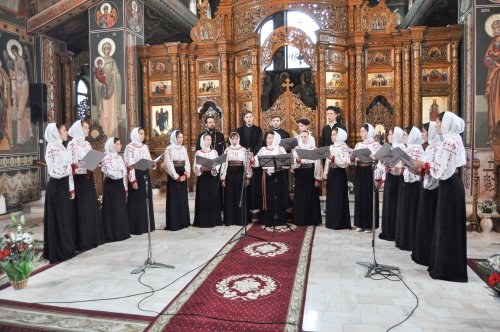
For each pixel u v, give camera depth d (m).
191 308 3.88
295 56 11.07
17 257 4.48
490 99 8.18
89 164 5.27
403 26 13.80
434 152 4.48
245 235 6.70
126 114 10.05
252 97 10.13
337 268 5.02
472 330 3.40
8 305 4.05
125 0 9.99
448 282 4.51
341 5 10.20
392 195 6.30
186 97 10.70
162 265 5.18
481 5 8.23
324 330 3.42
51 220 5.46
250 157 7.18
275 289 4.34
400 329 3.42
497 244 6.11
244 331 3.43
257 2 10.30
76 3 9.95
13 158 9.58
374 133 6.85
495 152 7.07
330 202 7.17
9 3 9.58
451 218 4.48
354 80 10.03
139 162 5.16
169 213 7.30
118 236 6.58
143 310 3.88
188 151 10.77
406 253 5.67
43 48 10.64
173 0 12.41
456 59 9.41
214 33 10.73
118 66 10.04
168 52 10.48
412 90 9.77
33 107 10.17
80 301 4.13
